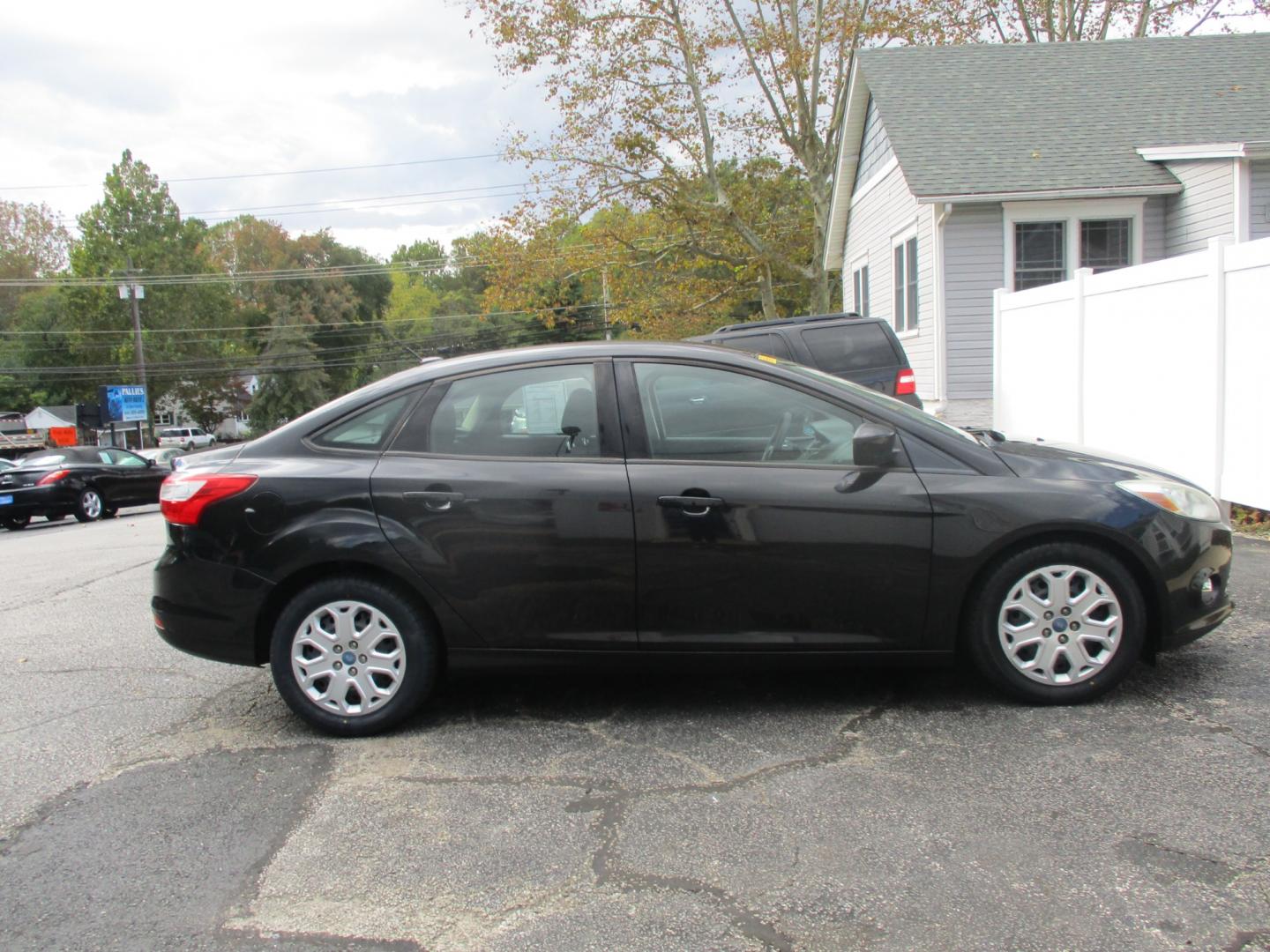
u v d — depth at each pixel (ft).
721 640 12.75
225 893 9.10
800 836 9.73
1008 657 12.78
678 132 72.49
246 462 13.37
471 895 8.91
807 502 12.58
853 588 12.65
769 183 78.84
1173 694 13.15
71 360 223.92
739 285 80.79
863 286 63.98
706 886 8.87
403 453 13.24
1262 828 9.45
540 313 80.43
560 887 8.98
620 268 77.92
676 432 13.08
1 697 15.88
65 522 65.77
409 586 12.96
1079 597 12.72
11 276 233.35
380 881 9.21
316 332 249.14
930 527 12.55
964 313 46.14
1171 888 8.49
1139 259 45.14
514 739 12.75
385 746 12.73
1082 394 29.71
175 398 231.91
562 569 12.75
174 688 15.93
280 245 267.59
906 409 13.41
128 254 203.41
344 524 12.81
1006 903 8.38
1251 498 22.25
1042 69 53.93
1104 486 12.75
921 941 7.88
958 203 44.68
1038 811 10.00
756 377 13.25
